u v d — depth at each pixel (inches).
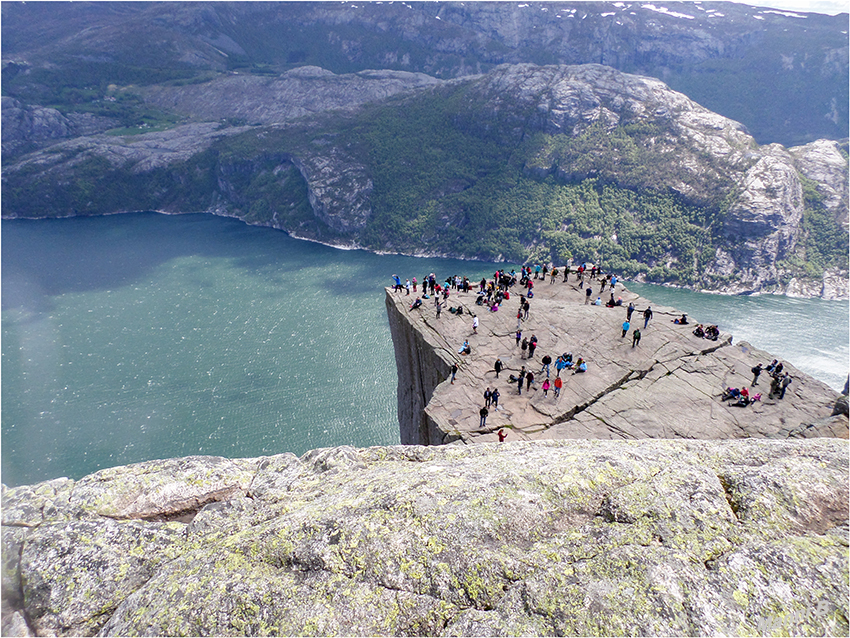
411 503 643.5
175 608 552.4
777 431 1466.5
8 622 578.9
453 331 2027.6
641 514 600.4
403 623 528.7
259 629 527.8
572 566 549.6
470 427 1530.5
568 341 1926.7
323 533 616.4
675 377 1713.8
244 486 807.1
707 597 500.1
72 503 727.1
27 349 7386.8
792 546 539.8
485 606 533.0
